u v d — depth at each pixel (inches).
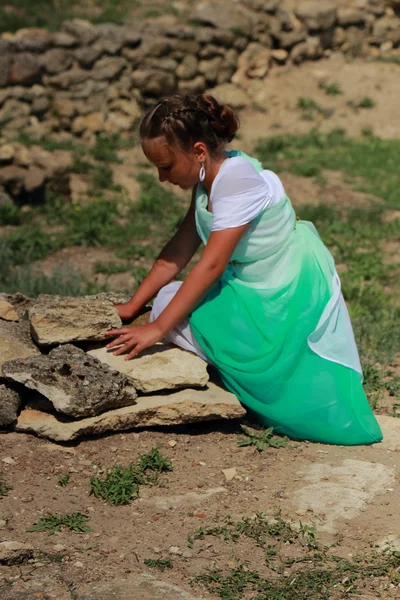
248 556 150.6
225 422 201.8
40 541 151.6
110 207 460.4
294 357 187.6
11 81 527.2
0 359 195.8
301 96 662.5
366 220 469.1
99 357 195.6
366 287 359.9
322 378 190.1
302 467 182.4
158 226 450.3
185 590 139.6
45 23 615.8
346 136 627.2
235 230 183.2
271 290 188.7
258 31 658.8
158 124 180.4
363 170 554.9
